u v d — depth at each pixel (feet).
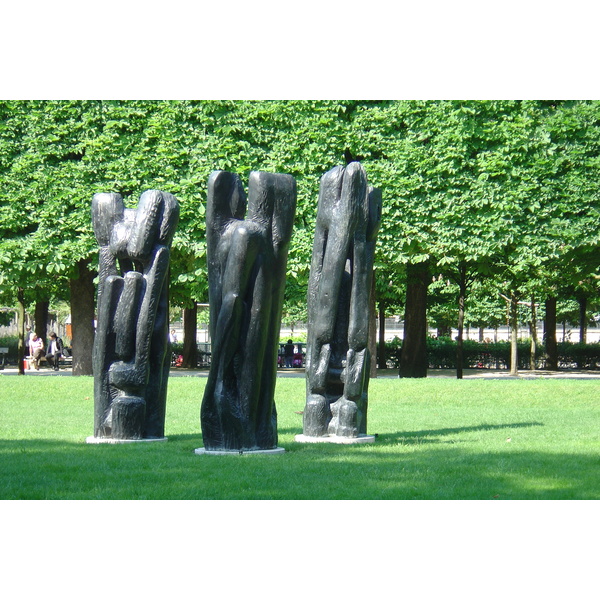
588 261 73.20
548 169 67.26
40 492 24.81
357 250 36.40
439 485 25.77
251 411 32.78
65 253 68.90
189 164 68.44
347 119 69.10
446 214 67.77
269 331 33.09
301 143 67.92
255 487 25.64
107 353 35.96
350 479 26.76
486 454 31.96
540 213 67.62
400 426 42.52
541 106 67.97
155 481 26.55
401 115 67.77
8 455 31.63
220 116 68.08
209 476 27.30
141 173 68.64
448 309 139.54
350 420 36.14
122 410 35.60
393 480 26.61
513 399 55.47
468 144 67.46
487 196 67.36
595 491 24.89
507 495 24.30
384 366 115.96
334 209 36.29
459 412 49.80
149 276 35.68
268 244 32.58
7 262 69.72
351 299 36.68
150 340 36.09
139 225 35.40
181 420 46.16
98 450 33.09
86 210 68.95
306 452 32.83
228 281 32.09
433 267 79.61
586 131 66.90
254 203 32.58
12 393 56.39
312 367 36.81
